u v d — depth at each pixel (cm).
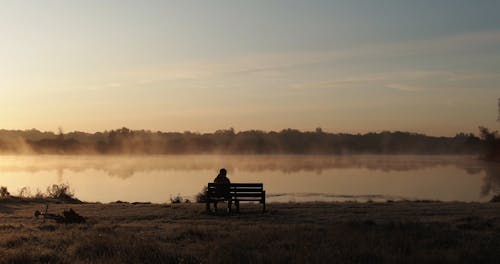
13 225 1923
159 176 11306
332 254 1211
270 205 2775
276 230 1586
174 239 1534
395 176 11075
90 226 1873
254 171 13362
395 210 2441
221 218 2205
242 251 1241
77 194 6619
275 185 8294
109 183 8975
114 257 1203
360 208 2548
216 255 1212
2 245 1414
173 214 2372
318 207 2628
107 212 2517
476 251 1251
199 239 1524
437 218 2078
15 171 12900
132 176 11294
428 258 1159
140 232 1688
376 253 1222
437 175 11450
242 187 2391
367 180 9744
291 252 1228
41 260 1227
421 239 1452
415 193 6688
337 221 2033
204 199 3884
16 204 3070
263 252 1268
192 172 12975
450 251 1251
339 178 10400
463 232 1602
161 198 5906
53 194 3900
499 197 4088
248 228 1747
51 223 2058
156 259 1197
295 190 7131
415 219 1936
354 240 1391
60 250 1348
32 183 8425
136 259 1184
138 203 3316
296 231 1570
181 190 7400
